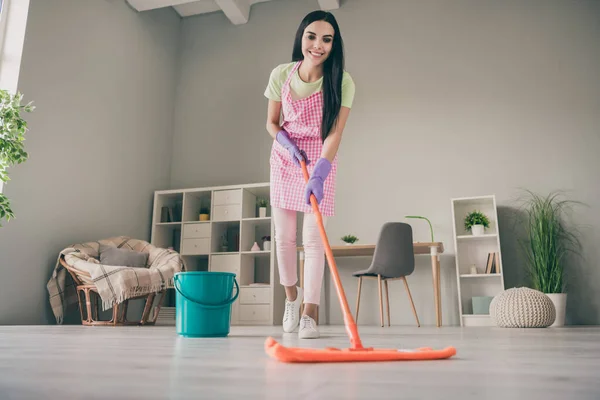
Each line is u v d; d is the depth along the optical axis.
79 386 0.48
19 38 3.80
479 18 5.05
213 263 4.80
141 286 3.58
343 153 5.09
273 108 2.04
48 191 3.94
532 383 0.51
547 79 4.76
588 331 2.59
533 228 4.38
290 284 2.06
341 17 5.42
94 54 4.56
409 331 2.63
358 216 4.91
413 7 5.24
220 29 5.87
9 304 3.53
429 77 5.05
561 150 4.59
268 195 5.21
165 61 5.69
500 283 4.44
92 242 4.16
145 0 5.05
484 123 4.82
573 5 4.83
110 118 4.71
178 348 1.10
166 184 5.55
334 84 1.85
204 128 5.65
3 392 0.45
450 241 4.64
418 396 0.43
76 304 4.07
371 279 4.73
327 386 0.49
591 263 4.34
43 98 3.95
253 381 0.52
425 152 4.89
